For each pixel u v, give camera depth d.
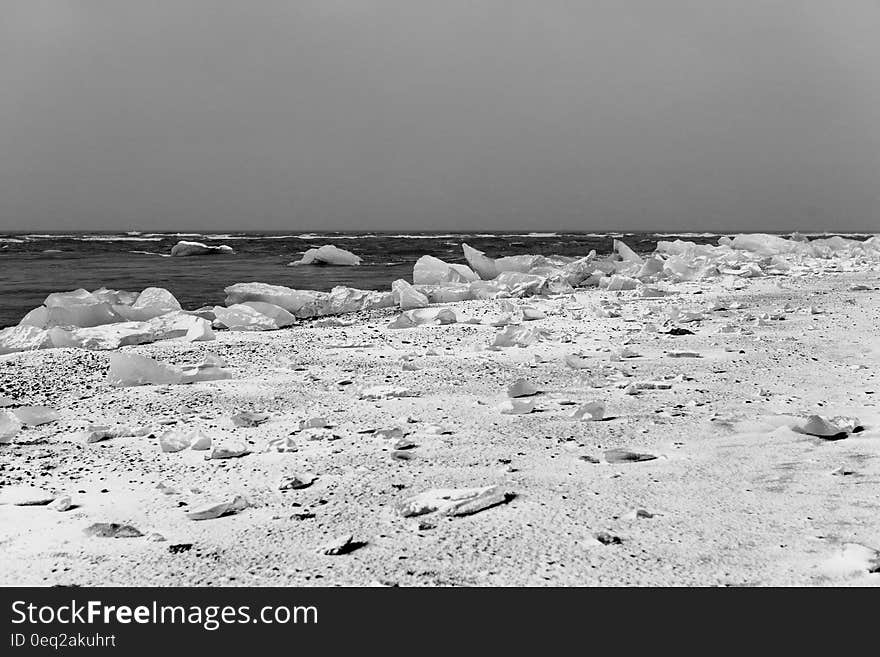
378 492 4.14
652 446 4.82
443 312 11.22
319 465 4.66
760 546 3.32
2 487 4.43
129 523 3.83
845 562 3.14
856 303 10.96
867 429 4.99
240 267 27.22
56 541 3.64
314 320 13.20
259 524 3.76
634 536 3.46
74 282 20.95
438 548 3.40
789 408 5.61
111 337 9.91
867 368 6.85
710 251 21.62
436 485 4.22
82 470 4.75
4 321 13.41
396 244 47.16
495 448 4.89
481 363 7.92
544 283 14.52
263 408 6.30
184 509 4.01
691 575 3.09
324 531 3.64
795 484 4.05
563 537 3.47
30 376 7.90
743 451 4.66
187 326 10.44
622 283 15.26
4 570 3.36
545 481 4.22
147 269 26.09
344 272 24.83
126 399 6.77
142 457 5.00
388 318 12.49
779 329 8.99
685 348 8.20
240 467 4.70
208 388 7.12
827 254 22.75
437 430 5.32
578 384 6.75
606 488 4.09
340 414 5.98
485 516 3.74
